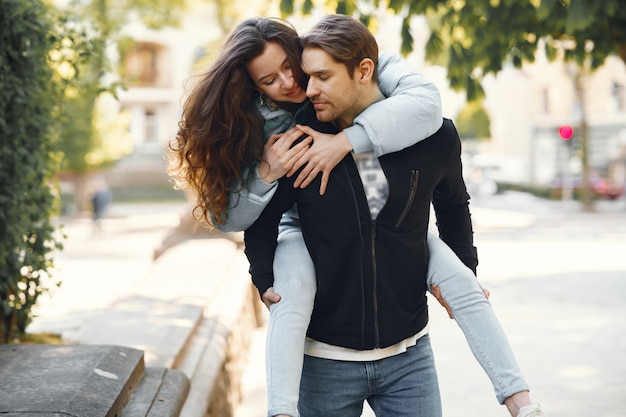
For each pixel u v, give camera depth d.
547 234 22.53
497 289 12.16
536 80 51.19
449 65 7.39
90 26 5.30
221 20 19.38
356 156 2.71
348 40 2.61
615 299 10.96
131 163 54.41
